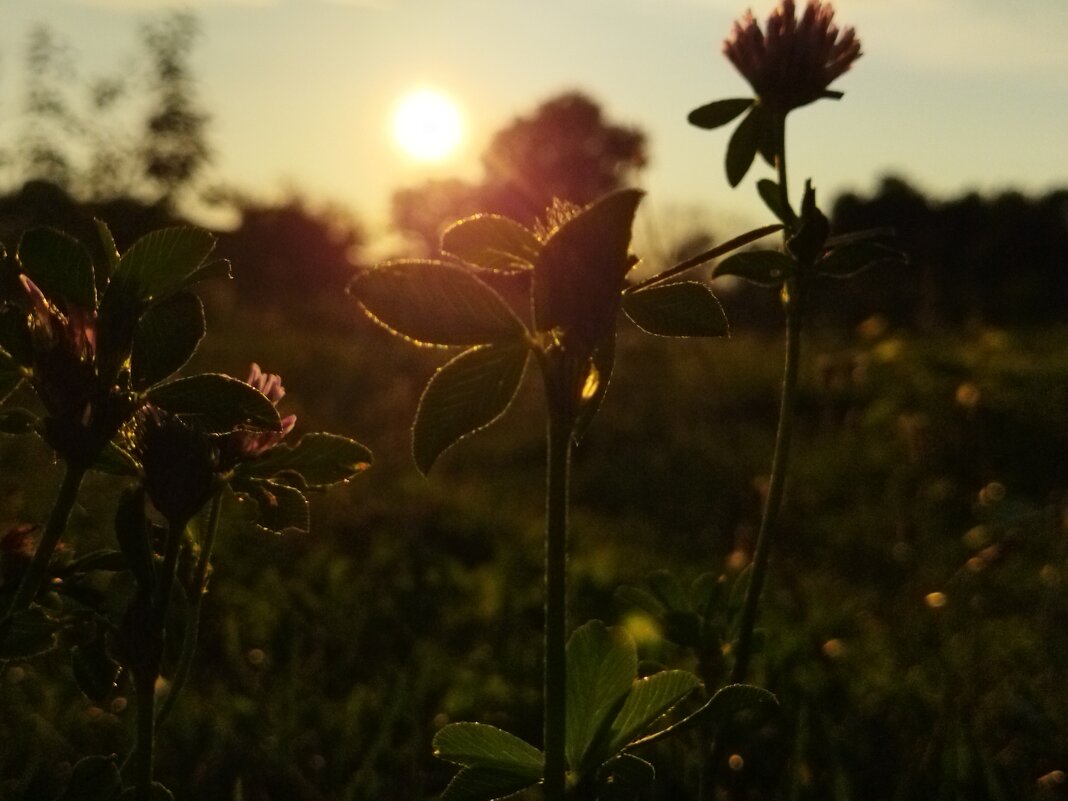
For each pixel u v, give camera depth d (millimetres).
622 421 8953
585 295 1029
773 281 1797
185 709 2660
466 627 3582
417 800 2307
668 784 2260
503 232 1100
